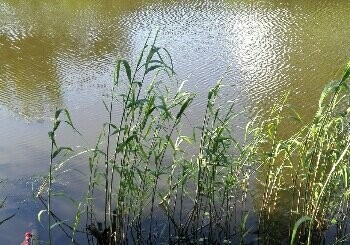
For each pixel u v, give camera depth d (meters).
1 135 9.86
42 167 8.41
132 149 5.95
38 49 16.45
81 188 7.64
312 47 16.36
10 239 6.37
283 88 12.67
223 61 15.01
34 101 11.88
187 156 8.40
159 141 6.31
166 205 6.17
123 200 5.83
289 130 9.80
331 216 6.04
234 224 6.61
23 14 21.58
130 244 6.27
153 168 7.82
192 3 23.31
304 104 11.50
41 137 9.73
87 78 13.56
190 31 18.59
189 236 6.28
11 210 7.02
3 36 17.95
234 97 11.98
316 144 5.55
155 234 6.46
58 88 12.79
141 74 13.73
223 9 22.06
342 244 5.81
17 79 13.57
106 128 10.10
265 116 10.66
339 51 15.79
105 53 15.94
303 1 23.23
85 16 21.11
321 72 13.90
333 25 19.00
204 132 5.93
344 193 5.32
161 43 17.05
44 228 6.64
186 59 15.21
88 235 6.36
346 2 22.67
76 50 16.31
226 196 6.65
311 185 6.13
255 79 13.41
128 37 17.81
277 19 20.14
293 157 8.17
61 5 23.39
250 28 18.91
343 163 5.44
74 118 10.73
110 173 7.97
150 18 20.61
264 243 6.21
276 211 6.79
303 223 5.88
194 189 7.44
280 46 16.55
